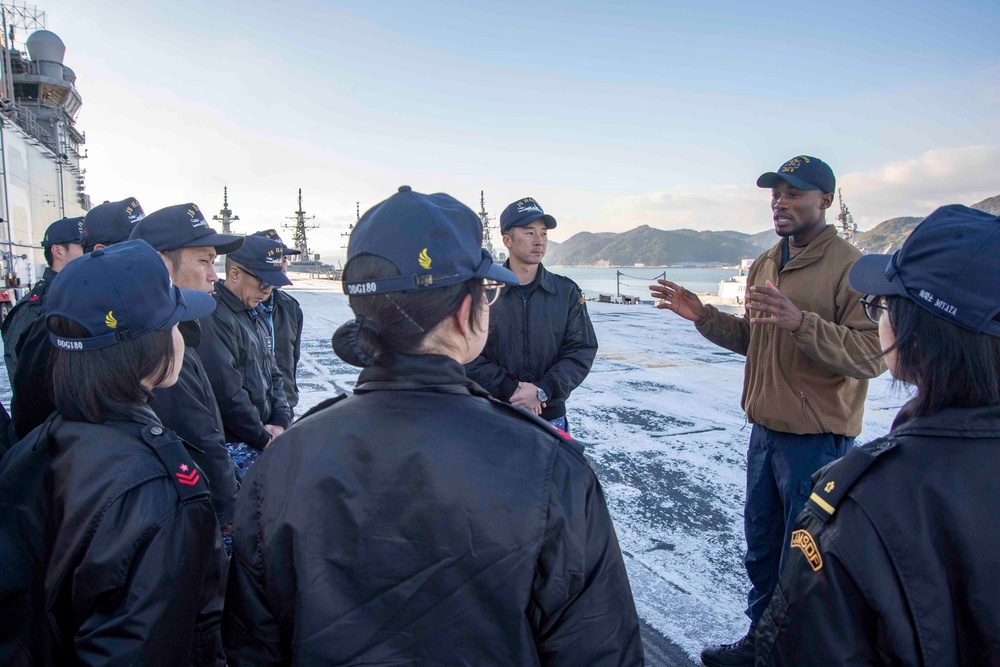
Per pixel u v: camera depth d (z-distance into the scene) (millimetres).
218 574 1517
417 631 983
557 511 1004
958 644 1011
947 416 1107
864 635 1072
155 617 1267
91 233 3006
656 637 2670
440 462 1005
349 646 981
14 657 1321
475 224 1187
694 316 2848
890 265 1238
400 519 999
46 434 1466
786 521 2424
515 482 1001
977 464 1053
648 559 3328
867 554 1060
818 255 2428
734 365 8820
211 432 2270
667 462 4781
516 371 3127
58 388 1413
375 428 1060
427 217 1095
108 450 1355
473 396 1134
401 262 1066
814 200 2471
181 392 2188
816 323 2119
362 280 1093
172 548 1321
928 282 1135
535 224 3109
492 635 979
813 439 2369
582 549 1024
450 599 981
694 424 5812
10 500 1384
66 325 1401
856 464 1144
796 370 2371
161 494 1343
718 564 3277
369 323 1106
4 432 2135
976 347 1083
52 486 1369
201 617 1479
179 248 2570
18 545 1351
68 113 29906
